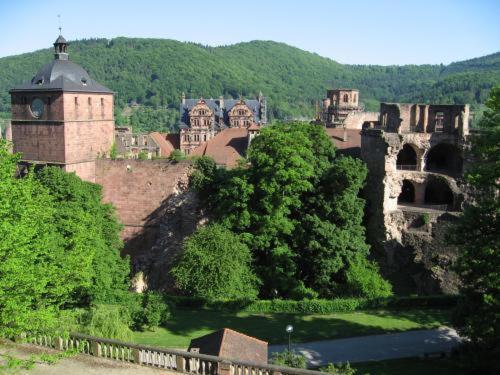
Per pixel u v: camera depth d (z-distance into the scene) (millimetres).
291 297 54969
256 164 57375
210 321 50531
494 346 35125
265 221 54812
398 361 41188
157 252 63344
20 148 67312
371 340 45625
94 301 51312
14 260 26891
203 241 52500
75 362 28531
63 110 64000
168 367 28047
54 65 66938
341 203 54688
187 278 51938
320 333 47250
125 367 28109
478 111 158250
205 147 99625
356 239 55438
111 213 60938
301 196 57812
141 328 47844
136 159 66000
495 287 32844
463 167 60938
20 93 65812
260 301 53500
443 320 50281
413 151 67625
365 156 63906
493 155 35000
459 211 60094
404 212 60469
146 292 60594
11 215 29844
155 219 65812
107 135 71250
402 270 60031
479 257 34188
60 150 65250
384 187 59969
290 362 34562
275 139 55719
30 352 29625
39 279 29031
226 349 33906
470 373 38281
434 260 57562
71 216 49594
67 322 32250
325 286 55781
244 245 53875
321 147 60594
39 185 43094
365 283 53344
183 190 64312
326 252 53562
